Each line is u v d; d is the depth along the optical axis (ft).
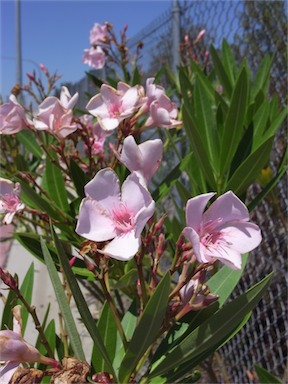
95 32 2.14
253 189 1.96
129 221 0.65
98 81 2.04
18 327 0.70
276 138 1.78
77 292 0.60
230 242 0.63
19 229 1.82
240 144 1.24
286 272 1.76
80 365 0.61
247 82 1.12
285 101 1.80
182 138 1.82
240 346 1.79
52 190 1.20
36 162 2.00
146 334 0.65
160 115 1.01
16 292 0.74
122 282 1.01
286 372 1.35
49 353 0.75
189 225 0.63
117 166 1.13
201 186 1.28
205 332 0.67
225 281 0.82
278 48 1.93
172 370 0.79
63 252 0.59
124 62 2.06
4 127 1.05
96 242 0.65
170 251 1.27
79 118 1.11
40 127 0.99
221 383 1.80
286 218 1.83
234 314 0.66
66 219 1.14
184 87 1.45
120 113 0.95
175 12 2.56
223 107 1.40
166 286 0.60
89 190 0.65
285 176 1.72
